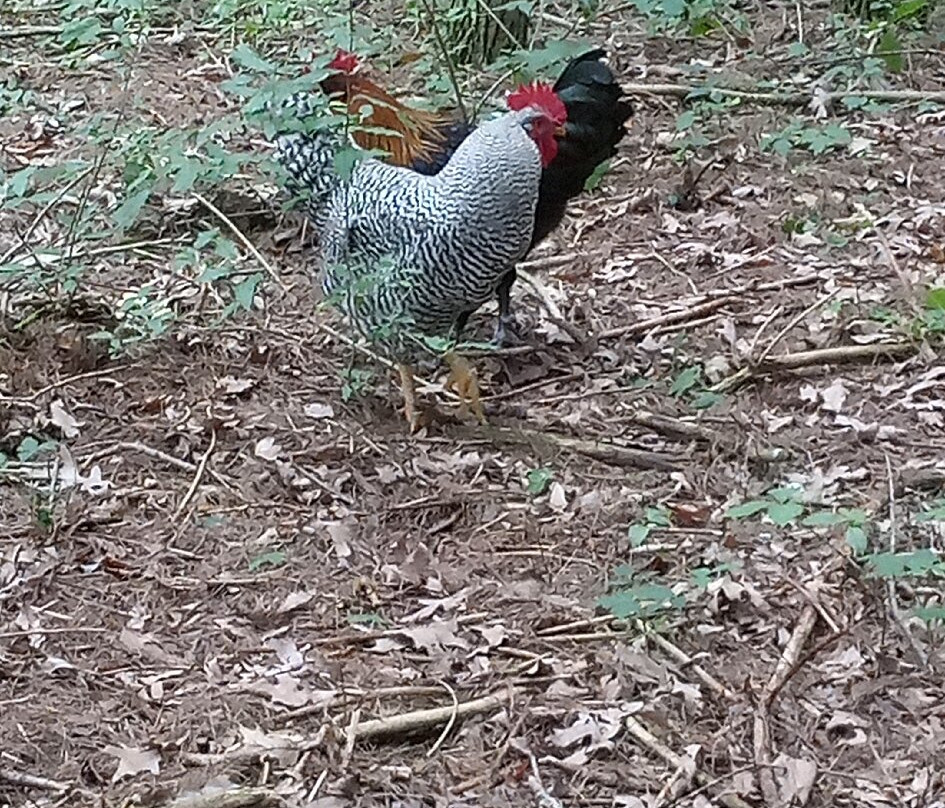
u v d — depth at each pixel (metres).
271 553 4.51
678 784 4.11
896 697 4.23
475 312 5.16
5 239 5.34
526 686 4.27
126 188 5.09
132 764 4.14
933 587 4.40
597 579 4.46
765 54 6.14
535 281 5.24
